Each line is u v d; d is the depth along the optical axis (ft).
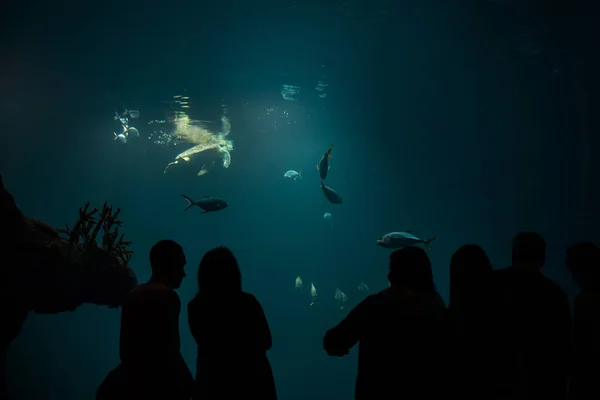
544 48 51.29
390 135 88.17
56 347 79.71
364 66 51.37
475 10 38.68
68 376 74.95
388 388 7.80
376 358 8.05
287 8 34.86
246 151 90.94
